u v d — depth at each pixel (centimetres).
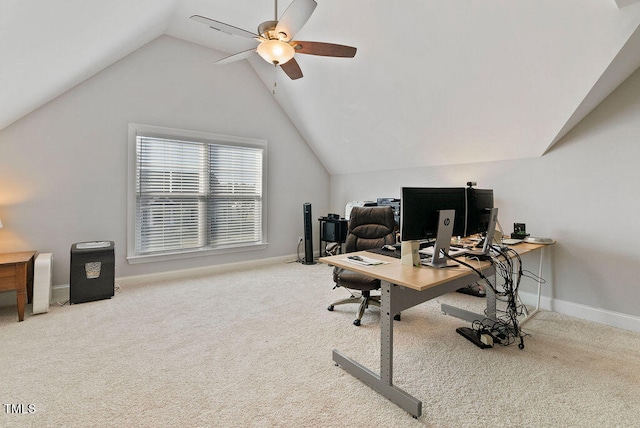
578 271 272
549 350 213
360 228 285
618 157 247
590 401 159
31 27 169
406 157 405
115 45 294
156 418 145
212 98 408
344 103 382
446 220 186
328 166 532
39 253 306
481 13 219
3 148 289
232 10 310
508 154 311
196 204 402
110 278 311
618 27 187
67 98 315
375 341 225
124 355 202
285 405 155
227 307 291
